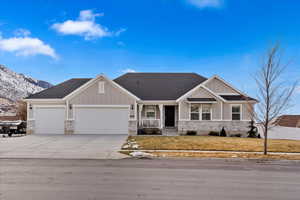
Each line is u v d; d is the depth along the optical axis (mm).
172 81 23562
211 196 5117
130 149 11820
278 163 9148
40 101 19438
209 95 20156
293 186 5988
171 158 9883
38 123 19438
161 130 20047
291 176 7082
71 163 8742
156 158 9898
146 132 19875
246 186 5953
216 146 12664
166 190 5504
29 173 7105
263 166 8555
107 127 19266
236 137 18312
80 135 18344
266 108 10914
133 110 19344
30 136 17656
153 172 7367
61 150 11555
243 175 7141
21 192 5234
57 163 8727
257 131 19703
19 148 12094
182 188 5691
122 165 8438
